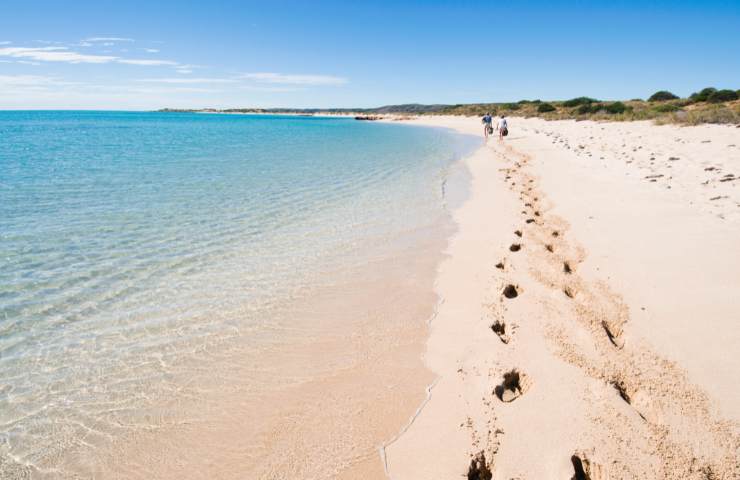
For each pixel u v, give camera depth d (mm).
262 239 9445
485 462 3551
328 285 7246
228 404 4449
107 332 5684
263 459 3770
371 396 4520
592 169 15461
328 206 12422
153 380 4793
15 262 7699
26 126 65500
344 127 70938
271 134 48156
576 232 8680
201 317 6141
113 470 3674
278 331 5832
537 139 29781
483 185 15500
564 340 5016
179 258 8227
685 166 13625
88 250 8414
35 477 3590
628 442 3477
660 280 6285
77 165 19406
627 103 56312
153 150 27203
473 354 5016
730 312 5301
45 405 4387
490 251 8414
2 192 13047
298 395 4578
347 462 3699
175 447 3910
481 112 90000
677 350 4707
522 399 4113
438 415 4148
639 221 8883
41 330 5664
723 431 3578
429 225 10570
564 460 3344
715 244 7316
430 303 6566
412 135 46562
